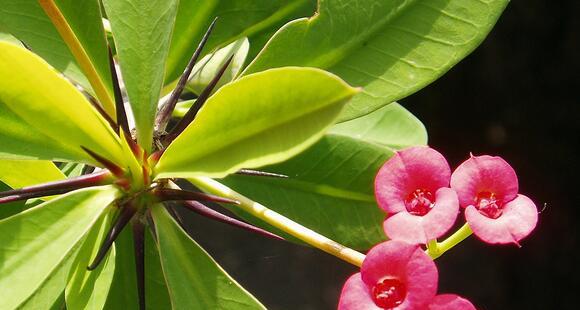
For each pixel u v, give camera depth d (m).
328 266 1.09
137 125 0.29
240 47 0.33
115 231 0.28
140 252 0.29
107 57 0.31
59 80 0.28
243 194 0.33
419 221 0.28
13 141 0.29
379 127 0.37
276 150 0.27
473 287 1.04
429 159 0.28
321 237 0.29
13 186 0.31
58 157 0.29
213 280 0.29
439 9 0.31
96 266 0.28
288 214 0.33
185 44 0.33
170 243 0.29
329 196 0.33
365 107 0.31
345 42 0.31
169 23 0.29
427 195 0.28
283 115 0.27
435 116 1.09
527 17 1.02
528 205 0.28
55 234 0.28
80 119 0.29
